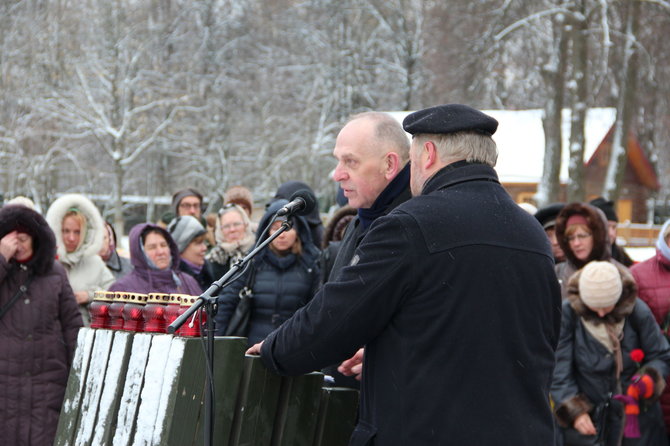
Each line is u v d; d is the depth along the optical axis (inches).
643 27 887.1
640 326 180.9
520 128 1267.2
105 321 107.2
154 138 1139.3
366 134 120.3
